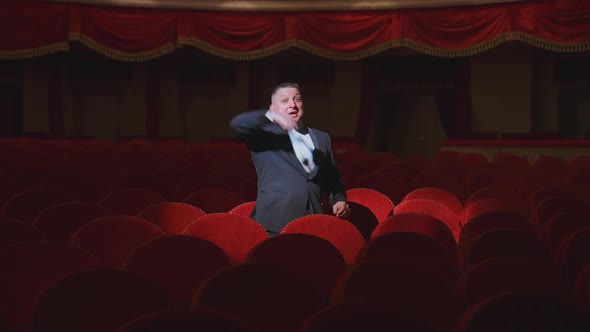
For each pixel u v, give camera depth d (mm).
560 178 7711
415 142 21359
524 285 2678
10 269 2834
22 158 9938
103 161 9625
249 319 2398
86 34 18141
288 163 4438
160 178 6398
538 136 16484
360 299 1986
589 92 19266
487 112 19750
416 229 3957
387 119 21562
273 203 4375
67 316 2281
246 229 3693
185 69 21594
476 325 2070
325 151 4531
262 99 21391
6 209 4844
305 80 21234
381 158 11141
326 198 5566
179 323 1836
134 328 1817
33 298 2844
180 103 21859
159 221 4277
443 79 20469
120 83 21484
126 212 5012
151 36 18469
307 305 2424
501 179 7465
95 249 3494
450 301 2531
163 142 16859
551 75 19500
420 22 17781
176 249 3064
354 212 5340
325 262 3174
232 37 18609
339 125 21094
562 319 2062
